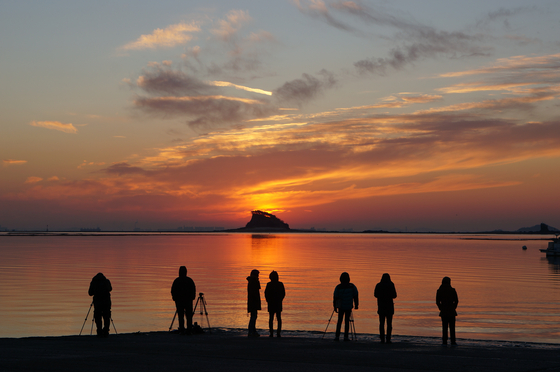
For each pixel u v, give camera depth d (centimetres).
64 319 2692
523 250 12406
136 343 1512
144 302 3334
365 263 7256
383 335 1598
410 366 1123
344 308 1648
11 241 18125
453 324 1570
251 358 1229
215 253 10144
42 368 1062
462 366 1127
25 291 3862
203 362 1158
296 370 1058
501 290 4050
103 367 1078
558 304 3278
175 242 18138
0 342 1537
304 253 10369
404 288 4131
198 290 3966
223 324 2558
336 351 1364
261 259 8162
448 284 1591
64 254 9381
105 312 1694
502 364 1158
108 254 9469
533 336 2220
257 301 1745
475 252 11250
